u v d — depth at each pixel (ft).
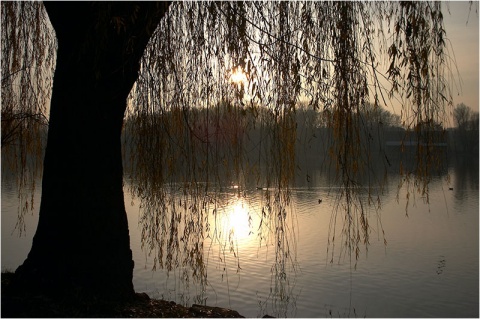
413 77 15.21
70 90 15.07
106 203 15.28
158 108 17.98
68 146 15.06
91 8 14.85
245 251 36.40
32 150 23.82
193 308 16.90
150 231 19.63
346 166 16.25
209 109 18.40
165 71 17.84
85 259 14.90
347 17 15.87
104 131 15.25
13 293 14.71
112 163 15.51
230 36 16.84
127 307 15.10
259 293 28.35
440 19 15.21
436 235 49.08
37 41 23.11
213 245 38.11
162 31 17.56
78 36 15.08
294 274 33.06
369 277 33.30
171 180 18.89
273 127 17.31
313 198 71.87
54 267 14.85
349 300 28.71
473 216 60.59
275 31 17.12
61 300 14.44
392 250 41.70
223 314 16.92
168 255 19.13
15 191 67.62
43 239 15.12
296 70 16.39
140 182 19.22
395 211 62.85
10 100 23.21
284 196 17.87
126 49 14.67
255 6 17.13
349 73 15.83
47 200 15.24
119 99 15.43
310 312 26.63
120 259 15.56
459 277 33.99
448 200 76.59
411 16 14.93
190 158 18.60
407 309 28.40
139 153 18.62
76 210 14.96
